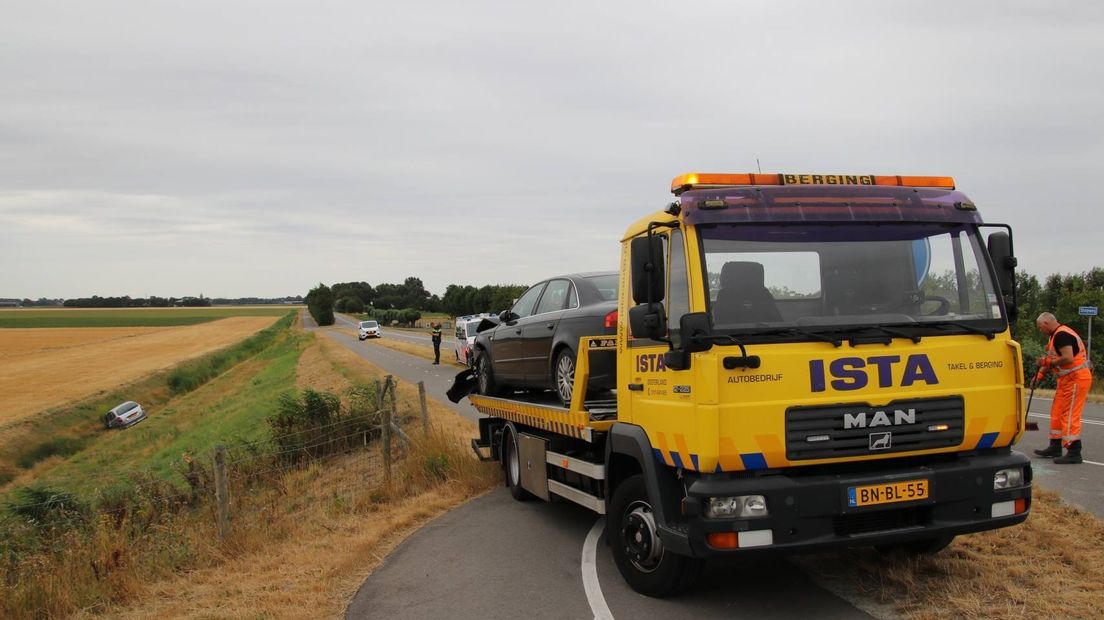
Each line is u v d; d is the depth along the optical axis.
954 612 4.71
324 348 51.03
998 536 6.04
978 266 5.17
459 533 7.62
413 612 5.44
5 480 27.19
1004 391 4.87
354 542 7.37
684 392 4.78
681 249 5.04
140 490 11.20
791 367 4.55
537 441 7.95
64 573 6.57
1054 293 25.92
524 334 8.77
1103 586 4.93
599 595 5.52
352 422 14.53
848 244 5.04
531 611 5.32
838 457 4.57
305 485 11.47
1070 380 8.95
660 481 5.14
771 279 4.86
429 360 36.34
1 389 44.25
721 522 4.45
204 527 8.00
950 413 4.74
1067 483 7.89
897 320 4.89
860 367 4.63
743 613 5.00
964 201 5.30
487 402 9.86
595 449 6.58
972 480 4.73
